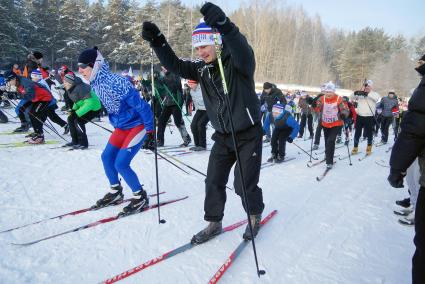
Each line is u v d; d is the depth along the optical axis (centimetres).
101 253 262
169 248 273
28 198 363
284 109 606
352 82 4772
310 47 4838
